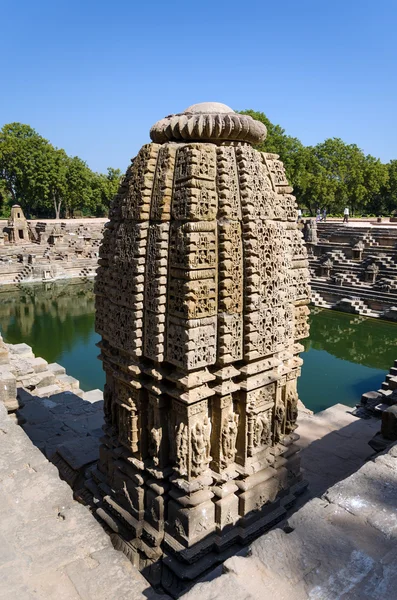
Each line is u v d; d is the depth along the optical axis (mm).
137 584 3713
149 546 5879
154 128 5867
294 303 6746
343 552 3551
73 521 4367
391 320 28938
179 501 5551
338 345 24734
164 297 5438
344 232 40906
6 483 4902
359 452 8875
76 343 23953
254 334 5652
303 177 58625
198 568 5449
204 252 5207
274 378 6004
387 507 4062
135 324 5633
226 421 5734
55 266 43125
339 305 31703
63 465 8047
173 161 5449
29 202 67812
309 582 3297
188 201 5121
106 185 72000
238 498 5934
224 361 5473
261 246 5652
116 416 6551
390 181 70375
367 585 3271
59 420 10586
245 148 5633
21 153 63156
